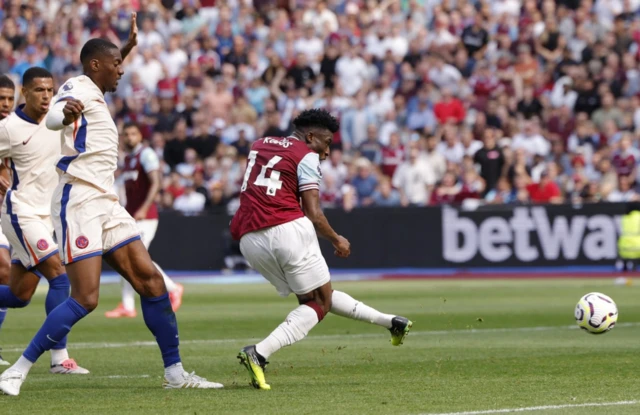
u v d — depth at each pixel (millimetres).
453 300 43281
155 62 75375
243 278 61406
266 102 69312
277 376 21312
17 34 79875
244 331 31766
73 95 18531
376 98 71438
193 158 68062
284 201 19609
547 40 72875
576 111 68438
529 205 60531
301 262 19438
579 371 21453
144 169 36188
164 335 19516
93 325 33938
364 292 48656
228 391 19000
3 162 23000
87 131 18734
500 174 63719
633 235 58906
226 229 61594
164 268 61125
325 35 77750
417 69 72625
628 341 27578
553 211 60250
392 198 64562
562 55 71500
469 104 70938
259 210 19609
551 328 31547
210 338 29766
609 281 55344
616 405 16891
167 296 19578
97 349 27109
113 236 19219
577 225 60031
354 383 20047
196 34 79688
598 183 62219
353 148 69500
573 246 60062
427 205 61500
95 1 81250
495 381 20094
